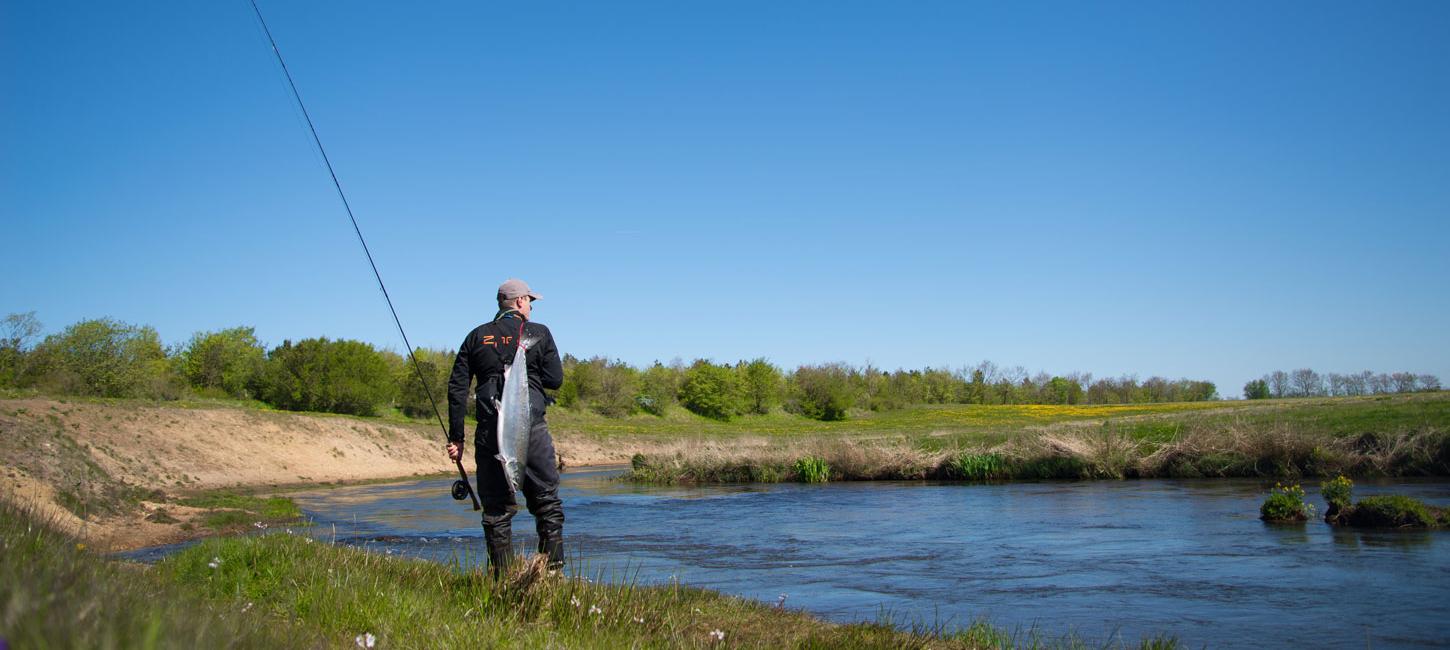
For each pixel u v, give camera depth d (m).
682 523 15.98
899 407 95.38
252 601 4.96
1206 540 11.73
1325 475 22.06
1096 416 74.75
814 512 17.66
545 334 6.07
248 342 60.09
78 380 43.34
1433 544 10.67
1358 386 109.62
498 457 5.68
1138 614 7.35
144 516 16.33
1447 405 31.31
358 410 56.62
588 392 76.88
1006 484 24.16
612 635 4.77
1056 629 6.80
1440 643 6.18
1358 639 6.33
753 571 10.16
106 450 26.45
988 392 109.19
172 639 2.56
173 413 32.81
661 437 57.16
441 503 22.69
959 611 7.60
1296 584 8.48
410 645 3.97
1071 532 13.14
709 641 5.06
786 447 30.72
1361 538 11.38
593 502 21.34
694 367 88.81
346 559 6.50
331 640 3.88
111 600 2.89
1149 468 24.64
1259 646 6.18
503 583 5.30
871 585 9.08
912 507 18.08
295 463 34.09
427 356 67.75
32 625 2.24
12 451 21.12
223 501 20.16
